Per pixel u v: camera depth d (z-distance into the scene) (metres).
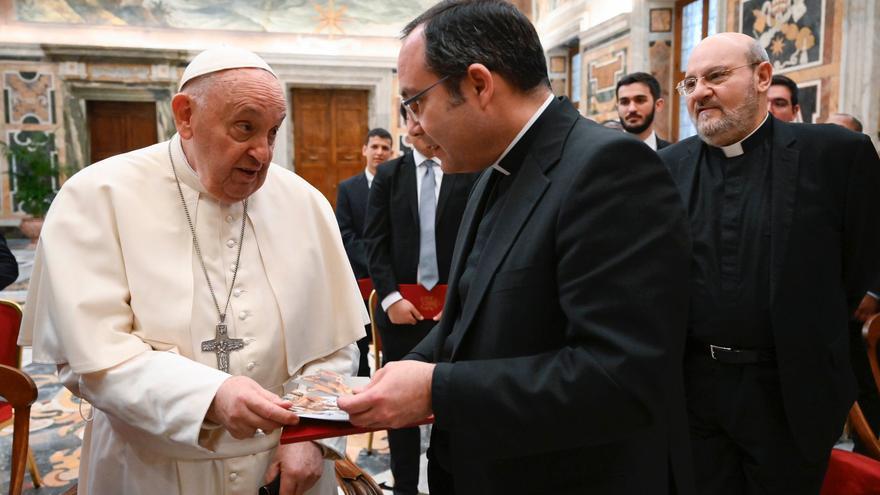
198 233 1.58
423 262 3.12
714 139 2.18
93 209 1.52
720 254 2.15
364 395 1.05
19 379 1.95
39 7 12.59
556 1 11.52
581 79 10.44
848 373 2.06
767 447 2.06
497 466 1.22
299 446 1.57
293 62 13.29
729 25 6.41
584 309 1.04
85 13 12.77
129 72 12.74
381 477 3.43
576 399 1.01
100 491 1.56
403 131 13.82
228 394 1.27
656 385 1.01
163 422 1.32
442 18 1.14
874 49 4.74
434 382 1.07
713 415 2.13
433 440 1.36
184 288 1.52
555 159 1.15
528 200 1.15
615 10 9.28
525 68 1.16
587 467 1.19
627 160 1.08
